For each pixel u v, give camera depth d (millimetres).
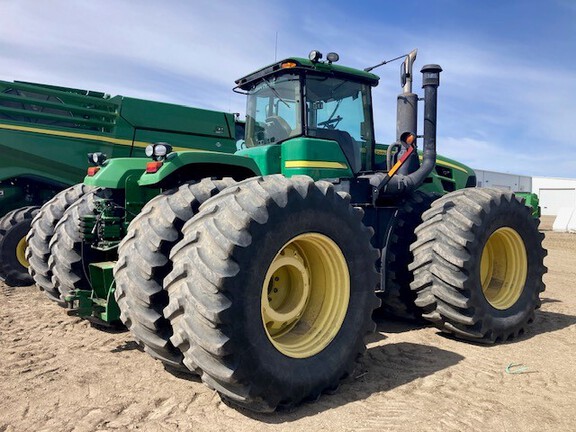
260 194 2863
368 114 5258
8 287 6727
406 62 4855
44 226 4930
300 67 4625
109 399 3059
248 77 5203
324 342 3178
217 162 3855
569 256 11531
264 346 2768
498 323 4262
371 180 4730
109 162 4297
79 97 7910
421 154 6133
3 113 7559
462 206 4270
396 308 4840
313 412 2906
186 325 2674
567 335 4652
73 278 4340
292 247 3258
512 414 2896
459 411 2928
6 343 4141
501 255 4773
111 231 3969
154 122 8312
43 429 2670
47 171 7816
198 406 2963
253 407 2785
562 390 3275
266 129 5078
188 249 2779
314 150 4621
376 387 3293
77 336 4355
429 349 4109
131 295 3100
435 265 4117
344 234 3271
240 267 2668
